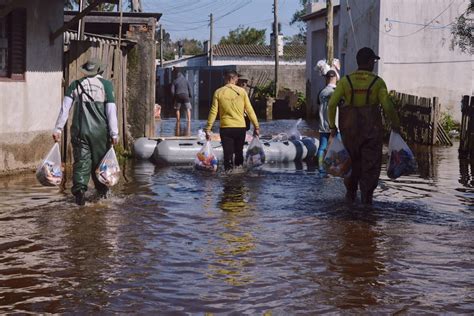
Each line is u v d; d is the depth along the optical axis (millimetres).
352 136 8750
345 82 8797
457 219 7977
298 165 13305
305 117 33750
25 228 7281
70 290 5340
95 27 18766
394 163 9141
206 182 10711
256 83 41656
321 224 7641
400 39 22641
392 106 8828
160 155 13039
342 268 5961
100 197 8984
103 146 8594
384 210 8461
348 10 25750
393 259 6246
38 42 11750
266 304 5051
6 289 5348
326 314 4855
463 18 19031
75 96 8484
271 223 7680
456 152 15961
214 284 5504
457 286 5492
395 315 4844
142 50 15266
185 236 7047
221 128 11859
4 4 10688
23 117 11352
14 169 11180
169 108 40281
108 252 6406
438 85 22688
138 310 4918
